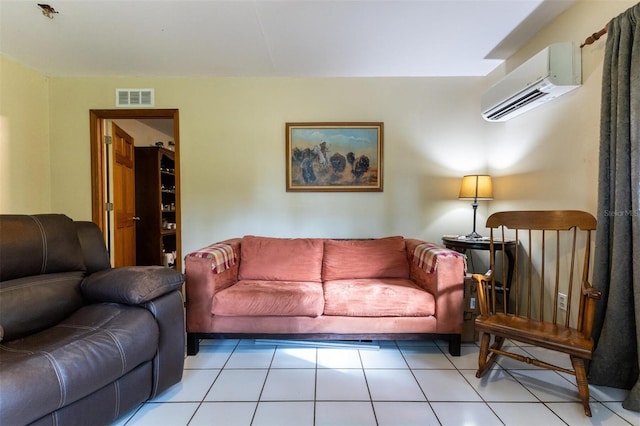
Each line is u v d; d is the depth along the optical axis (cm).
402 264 239
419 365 183
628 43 148
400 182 295
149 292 143
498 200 278
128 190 365
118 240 333
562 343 142
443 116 293
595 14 177
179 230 294
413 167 295
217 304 193
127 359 127
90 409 116
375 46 237
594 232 181
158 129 478
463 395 153
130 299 140
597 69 177
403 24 208
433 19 202
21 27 210
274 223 296
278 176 294
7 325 125
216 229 294
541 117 225
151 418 137
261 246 243
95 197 295
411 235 296
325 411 141
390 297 196
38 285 142
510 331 158
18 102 261
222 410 142
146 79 291
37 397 98
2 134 249
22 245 142
